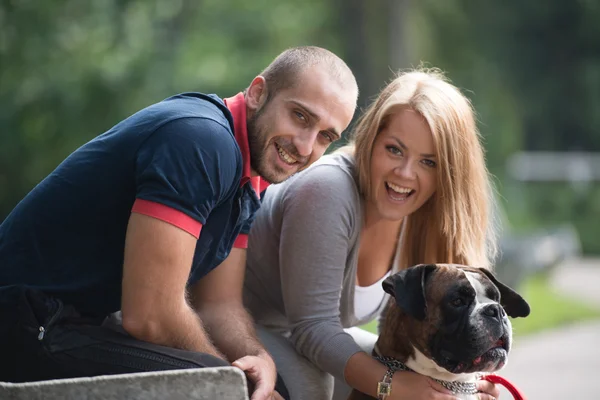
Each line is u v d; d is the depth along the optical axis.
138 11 39.12
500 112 61.91
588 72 65.00
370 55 49.03
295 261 8.14
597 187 53.62
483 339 7.21
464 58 62.84
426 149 8.21
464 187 8.44
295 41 56.22
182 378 6.24
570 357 19.73
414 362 7.81
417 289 7.50
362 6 48.91
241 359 7.39
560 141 66.75
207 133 6.90
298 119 7.45
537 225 50.47
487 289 7.51
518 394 8.13
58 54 36.59
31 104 35.72
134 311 6.77
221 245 7.54
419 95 8.24
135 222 6.72
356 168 8.51
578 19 65.00
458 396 7.77
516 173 55.56
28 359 6.79
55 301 6.88
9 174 36.56
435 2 59.62
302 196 8.23
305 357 8.53
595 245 47.66
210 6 52.34
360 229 8.42
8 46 36.34
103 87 35.91
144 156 6.88
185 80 43.59
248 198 7.77
